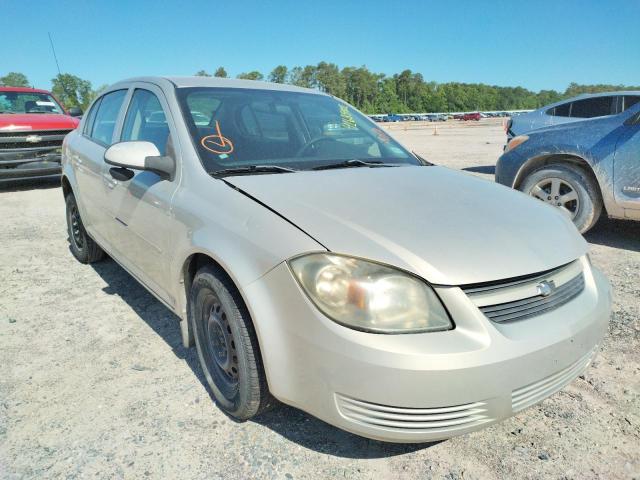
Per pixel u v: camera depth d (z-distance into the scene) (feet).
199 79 10.55
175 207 8.23
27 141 27.12
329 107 11.39
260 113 9.98
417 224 6.63
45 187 29.50
